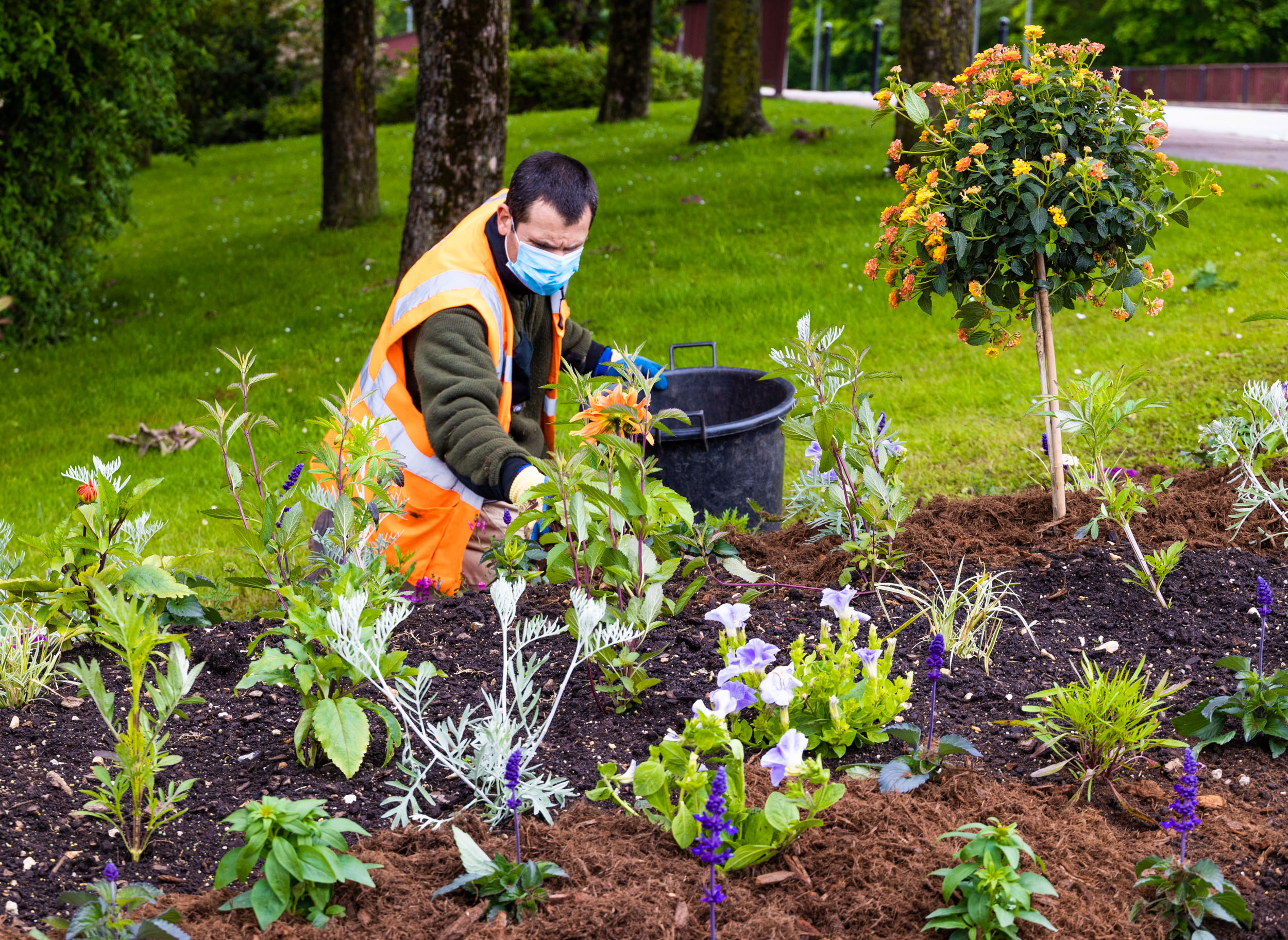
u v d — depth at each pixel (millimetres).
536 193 3223
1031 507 3529
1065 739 2283
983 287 3258
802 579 3174
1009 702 2451
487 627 2863
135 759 2004
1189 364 6379
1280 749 2211
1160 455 5078
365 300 10047
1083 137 3092
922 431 5934
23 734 2410
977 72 3170
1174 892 1807
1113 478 3396
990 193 3082
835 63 56281
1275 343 6469
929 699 2477
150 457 6715
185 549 4945
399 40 38750
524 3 27438
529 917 1803
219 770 2312
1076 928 1745
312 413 7289
